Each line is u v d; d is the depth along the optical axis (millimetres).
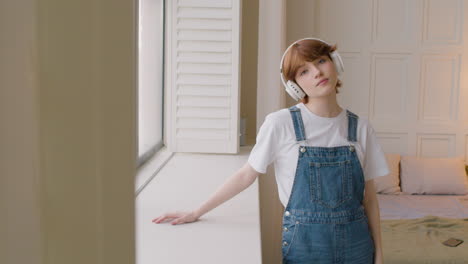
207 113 2705
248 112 3836
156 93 2822
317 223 1557
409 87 4379
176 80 2680
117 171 126
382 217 3453
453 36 4332
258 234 1440
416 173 4117
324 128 1612
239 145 3031
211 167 2422
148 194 1899
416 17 4320
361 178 1624
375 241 1676
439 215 3502
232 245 1329
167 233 1435
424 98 4395
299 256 1564
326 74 1561
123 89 128
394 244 2887
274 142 1612
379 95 4406
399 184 4219
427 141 4426
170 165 2463
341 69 1636
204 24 2623
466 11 4293
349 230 1564
